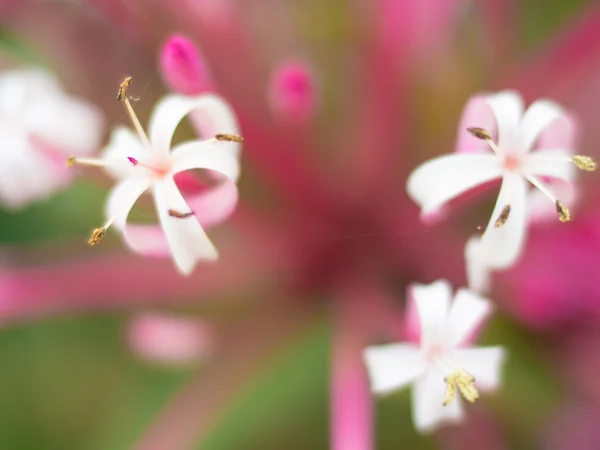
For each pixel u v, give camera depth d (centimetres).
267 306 34
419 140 34
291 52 35
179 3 32
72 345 35
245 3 35
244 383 32
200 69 30
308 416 34
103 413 35
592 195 33
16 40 34
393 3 33
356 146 35
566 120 29
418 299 28
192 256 28
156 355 33
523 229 28
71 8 33
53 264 33
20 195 31
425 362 28
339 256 35
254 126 33
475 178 28
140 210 32
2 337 35
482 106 28
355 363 31
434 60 34
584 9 33
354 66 35
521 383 33
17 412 35
